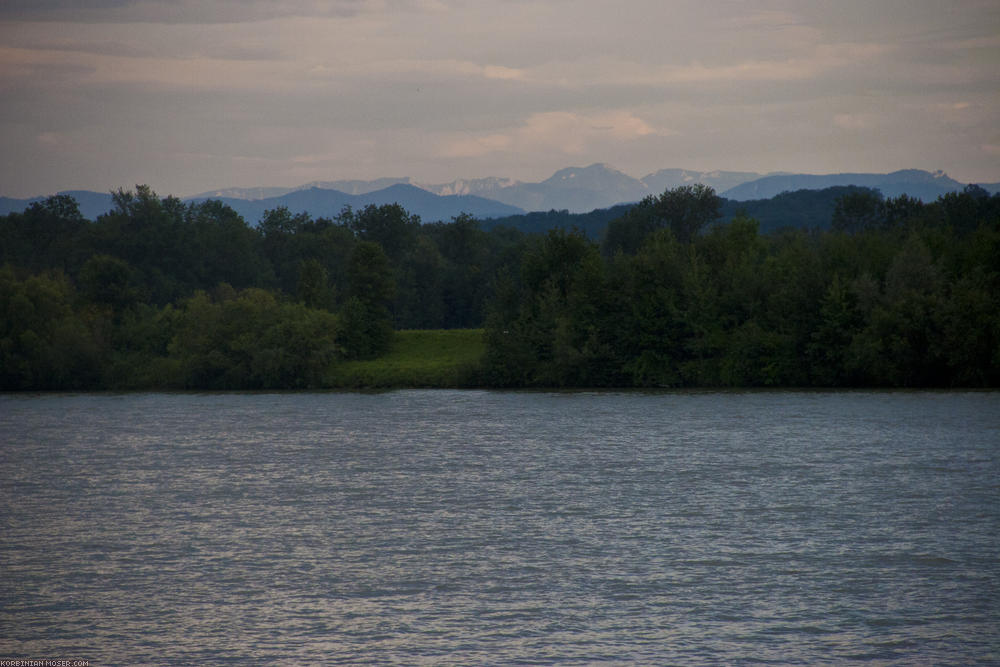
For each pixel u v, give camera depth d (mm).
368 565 156250
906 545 165250
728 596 138500
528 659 116000
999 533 172875
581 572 151000
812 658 116312
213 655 118188
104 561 160000
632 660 115625
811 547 164625
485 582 146250
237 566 156250
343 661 115750
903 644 120500
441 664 114500
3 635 125312
